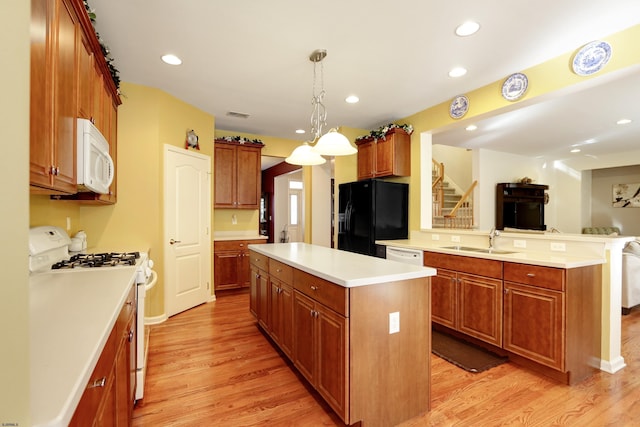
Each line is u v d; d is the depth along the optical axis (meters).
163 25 2.19
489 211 6.43
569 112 3.98
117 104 2.84
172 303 3.56
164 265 3.44
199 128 3.97
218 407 1.90
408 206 4.14
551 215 7.63
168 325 3.29
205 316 3.59
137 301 1.89
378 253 3.83
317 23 2.16
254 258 3.21
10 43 0.53
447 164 8.08
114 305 1.16
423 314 1.87
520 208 6.59
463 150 7.81
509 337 2.46
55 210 2.34
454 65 2.74
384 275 1.72
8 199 0.52
